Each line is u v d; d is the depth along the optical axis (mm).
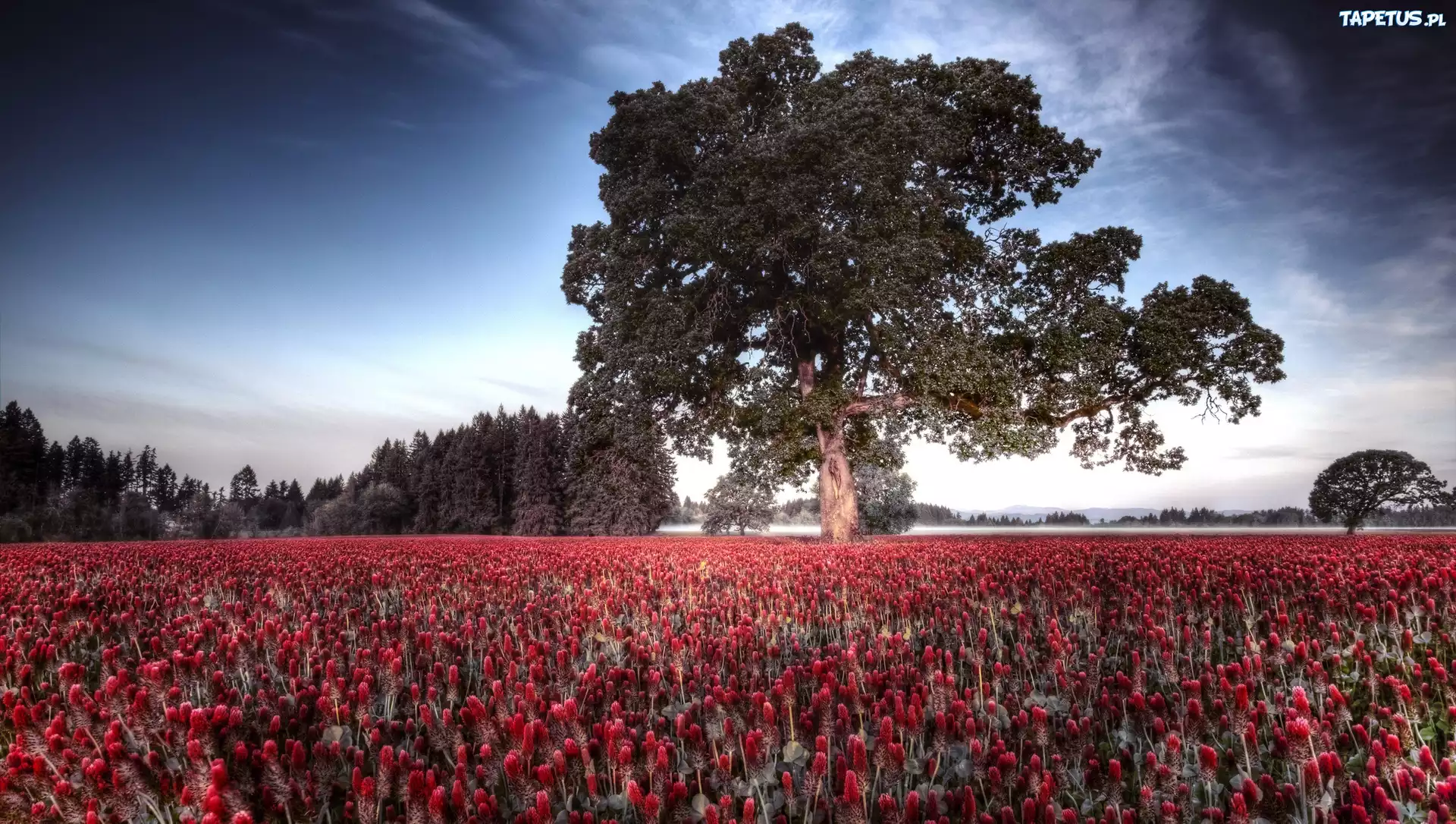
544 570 14000
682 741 4324
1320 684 4754
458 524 94562
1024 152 30375
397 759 3879
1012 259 28891
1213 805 3656
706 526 52062
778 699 4473
